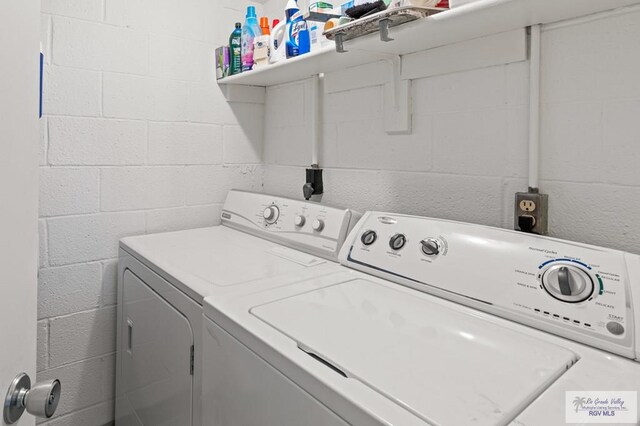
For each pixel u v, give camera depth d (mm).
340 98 1686
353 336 794
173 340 1195
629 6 944
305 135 1880
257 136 2152
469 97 1256
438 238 1086
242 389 842
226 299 986
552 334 812
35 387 579
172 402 1202
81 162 1666
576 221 1056
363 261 1228
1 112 515
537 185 1113
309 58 1447
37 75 616
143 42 1782
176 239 1705
